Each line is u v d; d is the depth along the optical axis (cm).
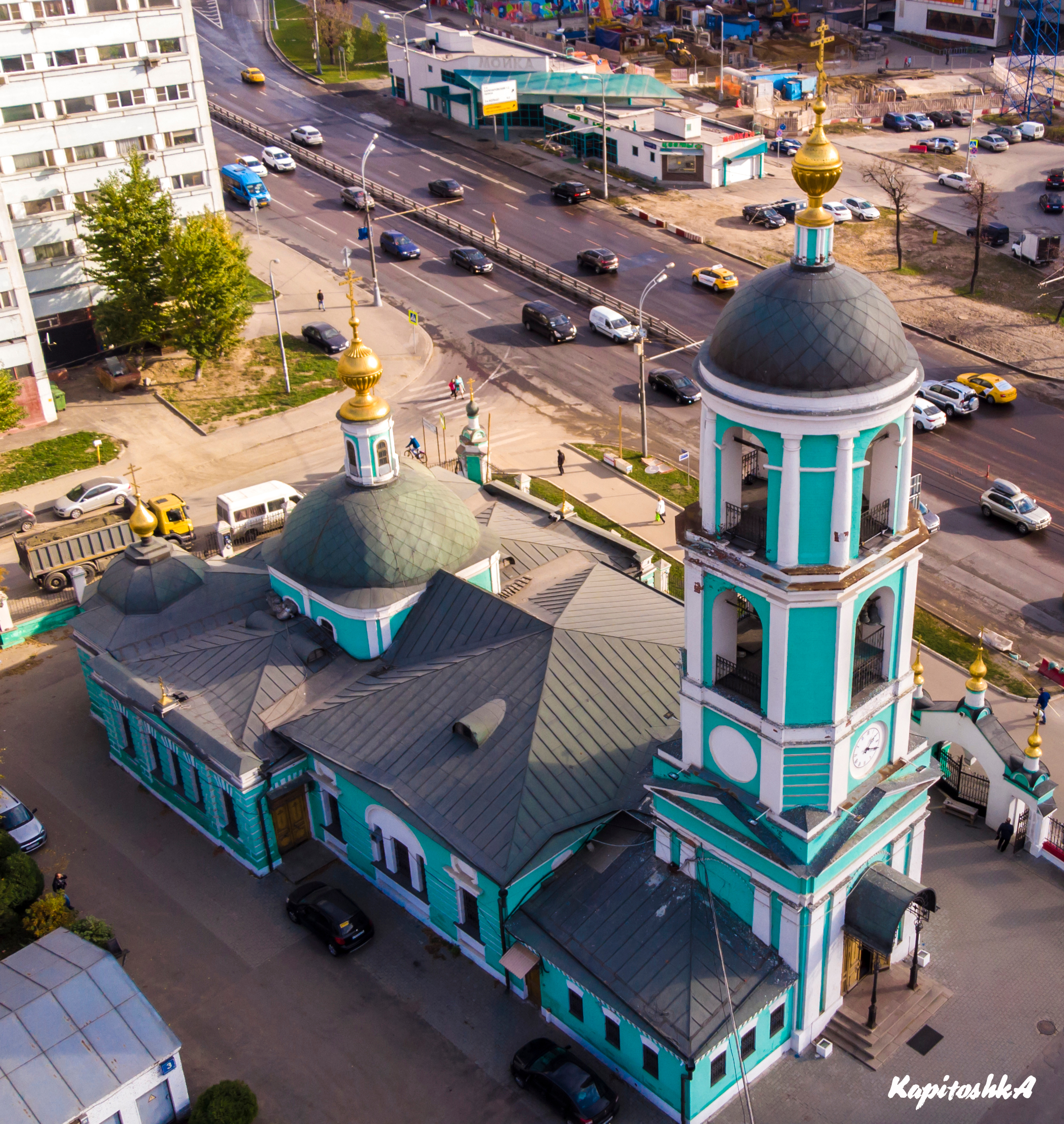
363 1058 4300
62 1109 3769
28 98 8869
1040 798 4825
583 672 4656
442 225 11662
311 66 16425
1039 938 4584
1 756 5797
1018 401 8694
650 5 18650
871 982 4422
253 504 7306
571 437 8425
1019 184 12612
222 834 5166
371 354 4916
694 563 3634
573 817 4312
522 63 13950
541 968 4244
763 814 3803
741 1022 3853
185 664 5247
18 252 8806
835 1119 4000
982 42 17100
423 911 4762
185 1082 4138
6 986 4088
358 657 5134
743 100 14938
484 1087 4178
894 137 14025
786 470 3284
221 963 4684
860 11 18588
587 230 11588
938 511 7488
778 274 3303
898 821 4134
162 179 9800
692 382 8819
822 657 3541
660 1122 4003
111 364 9212
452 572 5128
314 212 12119
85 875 5112
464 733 4544
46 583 6956
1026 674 6159
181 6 9369
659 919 4091
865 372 3209
